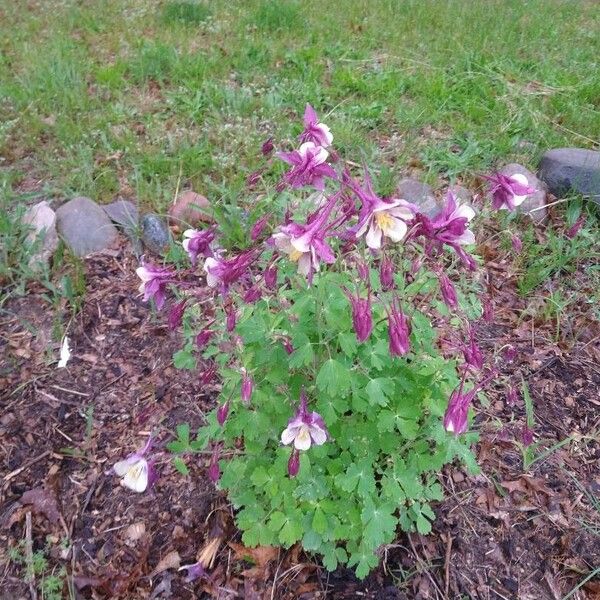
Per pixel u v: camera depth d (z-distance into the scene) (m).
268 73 1.54
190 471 0.80
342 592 0.69
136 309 1.01
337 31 1.76
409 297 0.71
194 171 1.22
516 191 0.57
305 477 0.63
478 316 0.78
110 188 1.19
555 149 1.26
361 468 0.62
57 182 1.20
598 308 1.03
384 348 0.60
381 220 0.48
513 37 1.78
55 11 1.88
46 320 0.99
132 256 1.09
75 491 0.79
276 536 0.68
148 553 0.74
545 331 1.00
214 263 0.56
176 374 0.92
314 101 1.42
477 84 1.51
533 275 1.05
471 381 0.80
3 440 0.84
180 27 1.76
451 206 0.50
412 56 1.66
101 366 0.94
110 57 1.62
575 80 1.55
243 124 1.34
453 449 0.64
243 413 0.63
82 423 0.86
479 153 1.29
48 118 1.39
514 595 0.70
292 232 0.48
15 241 1.05
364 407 0.61
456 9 1.98
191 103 1.39
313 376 0.65
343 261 0.64
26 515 0.77
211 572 0.72
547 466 0.81
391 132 1.37
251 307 0.67
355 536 0.65
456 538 0.74
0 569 0.73
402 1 2.01
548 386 0.91
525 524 0.76
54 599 0.71
